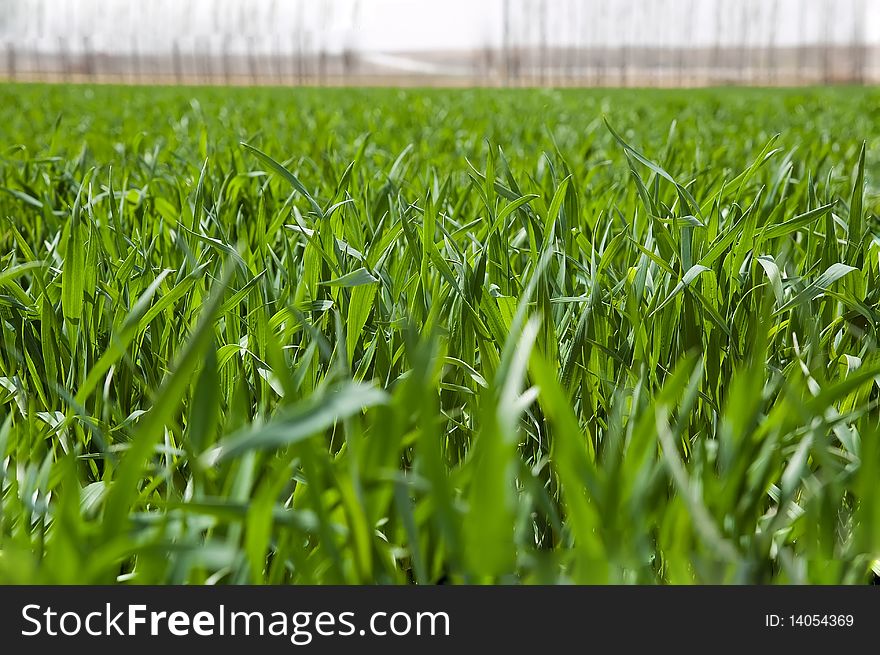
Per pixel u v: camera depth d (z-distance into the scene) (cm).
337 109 901
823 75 4597
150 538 65
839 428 91
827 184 198
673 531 67
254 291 122
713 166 324
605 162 280
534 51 4931
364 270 107
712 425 111
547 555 73
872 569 83
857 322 126
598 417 110
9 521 81
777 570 88
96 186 274
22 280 188
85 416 88
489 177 151
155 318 128
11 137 494
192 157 356
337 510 71
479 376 105
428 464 51
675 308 123
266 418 107
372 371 122
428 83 4894
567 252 147
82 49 4494
